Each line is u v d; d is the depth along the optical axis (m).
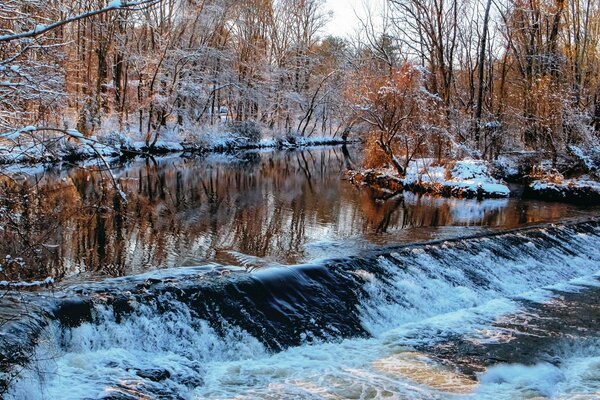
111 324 8.00
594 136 25.47
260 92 46.06
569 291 12.33
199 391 7.23
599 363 8.73
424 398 7.34
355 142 55.94
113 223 14.32
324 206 19.02
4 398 5.68
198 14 36.84
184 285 9.16
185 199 19.11
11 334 6.77
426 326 10.01
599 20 28.61
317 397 7.23
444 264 12.27
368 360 8.54
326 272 10.60
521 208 19.88
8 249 9.23
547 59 27.92
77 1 9.40
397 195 22.34
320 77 52.81
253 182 24.45
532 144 27.64
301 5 51.69
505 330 9.92
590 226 16.83
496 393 7.59
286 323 9.16
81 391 6.38
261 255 12.07
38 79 8.51
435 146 26.45
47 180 20.14
